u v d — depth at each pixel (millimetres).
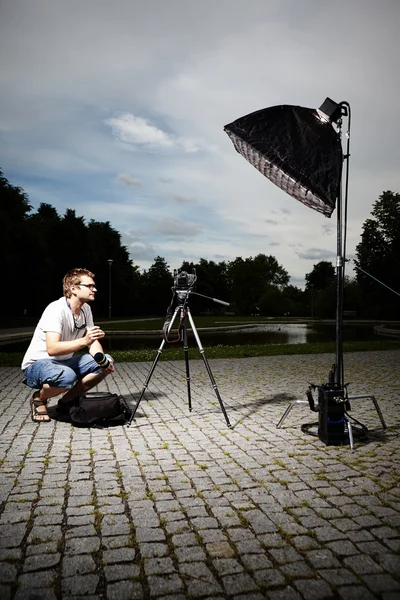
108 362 4672
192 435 4328
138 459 3619
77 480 3162
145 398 6211
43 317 4711
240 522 2537
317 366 9875
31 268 52469
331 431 4008
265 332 32812
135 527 2480
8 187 48969
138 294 83500
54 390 4645
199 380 7855
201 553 2221
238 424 4770
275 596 1896
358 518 2582
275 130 4090
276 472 3326
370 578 2016
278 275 127812
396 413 5301
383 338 25125
